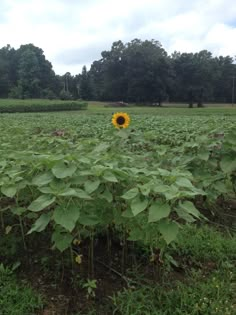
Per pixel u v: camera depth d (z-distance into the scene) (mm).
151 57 88875
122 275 3260
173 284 3178
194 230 4176
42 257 3438
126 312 2811
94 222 2791
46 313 2885
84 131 9555
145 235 3020
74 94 110188
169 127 10008
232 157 4348
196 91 91062
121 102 92062
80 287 3104
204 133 6055
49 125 13242
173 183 2793
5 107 51812
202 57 92750
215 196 4184
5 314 2828
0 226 3799
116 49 94500
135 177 2988
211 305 2898
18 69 108250
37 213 3527
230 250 3816
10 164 3557
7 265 3422
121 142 5262
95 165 3074
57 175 2812
